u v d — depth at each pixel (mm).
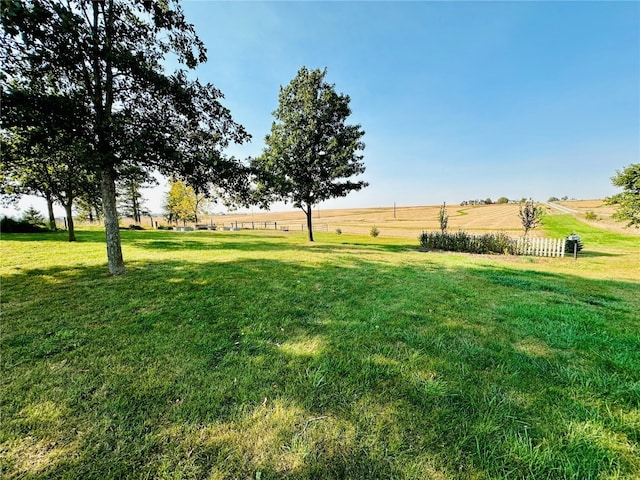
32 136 5012
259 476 1559
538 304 4680
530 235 22062
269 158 14461
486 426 1909
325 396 2240
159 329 3535
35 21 4383
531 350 3037
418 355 2906
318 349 3039
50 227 20484
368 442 1779
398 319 3930
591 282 6680
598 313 4266
